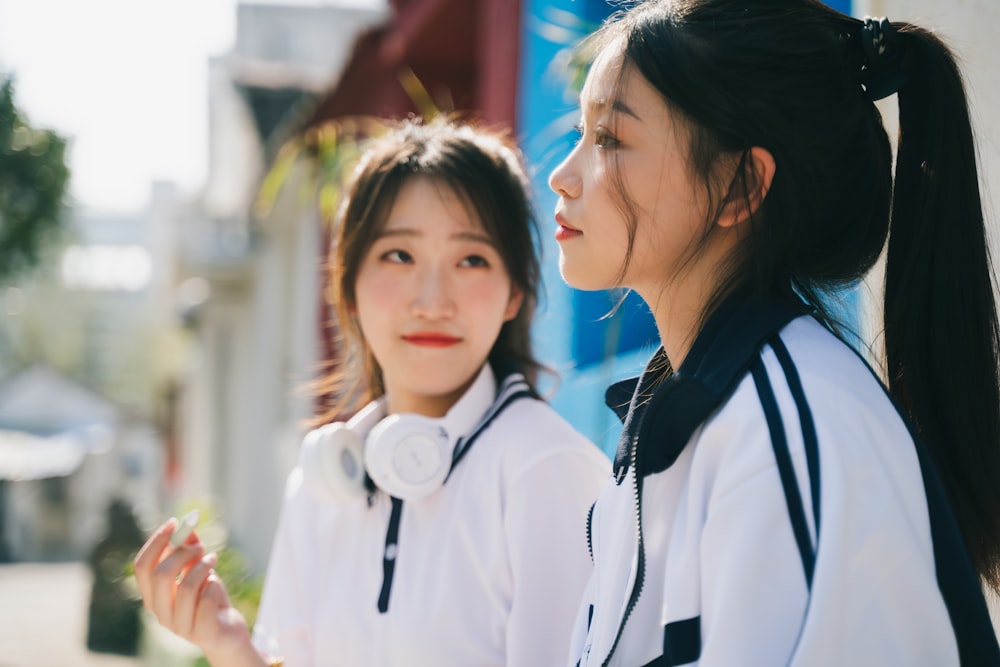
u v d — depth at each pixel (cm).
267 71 962
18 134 895
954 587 105
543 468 164
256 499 1120
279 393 1091
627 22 124
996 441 125
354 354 201
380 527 174
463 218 177
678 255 120
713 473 107
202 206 1409
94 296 4066
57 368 3881
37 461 2820
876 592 97
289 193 936
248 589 648
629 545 117
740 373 108
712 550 102
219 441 1581
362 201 181
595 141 123
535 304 193
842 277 124
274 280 1086
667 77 116
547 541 161
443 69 640
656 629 112
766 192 117
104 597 1130
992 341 125
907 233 126
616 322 274
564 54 329
